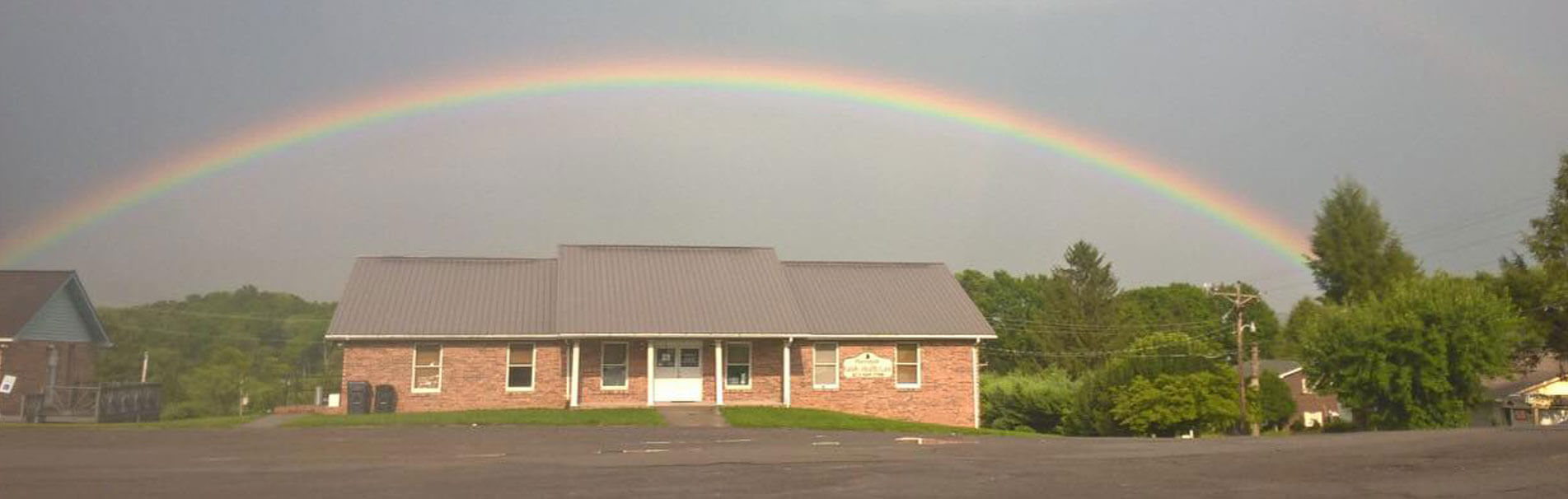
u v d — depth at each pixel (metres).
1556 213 46.31
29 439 18.70
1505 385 48.50
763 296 35.62
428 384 33.16
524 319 34.25
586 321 33.12
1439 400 32.47
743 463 14.40
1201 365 46.59
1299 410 60.84
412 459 15.12
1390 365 32.56
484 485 11.61
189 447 17.09
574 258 36.69
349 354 32.88
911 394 35.41
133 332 74.75
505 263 37.53
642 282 35.69
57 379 37.38
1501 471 12.43
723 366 34.59
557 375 33.75
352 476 12.59
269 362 80.44
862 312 36.22
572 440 19.52
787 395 33.78
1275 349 88.31
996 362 85.62
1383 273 65.69
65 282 37.25
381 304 34.00
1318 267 68.75
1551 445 15.42
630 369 34.03
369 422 25.28
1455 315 32.53
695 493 10.88
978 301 90.19
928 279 38.91
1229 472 12.87
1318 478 12.03
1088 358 79.25
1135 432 44.38
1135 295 97.38
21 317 34.78
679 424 25.88
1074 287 82.81
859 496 10.71
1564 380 46.69
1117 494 10.80
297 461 14.66
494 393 33.41
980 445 18.38
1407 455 14.44
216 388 67.44
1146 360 46.12
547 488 11.30
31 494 10.71
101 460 14.64
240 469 13.38
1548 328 44.22
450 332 33.19
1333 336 33.88
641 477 12.48
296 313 99.06
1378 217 66.56
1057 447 17.83
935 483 11.77
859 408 34.97
